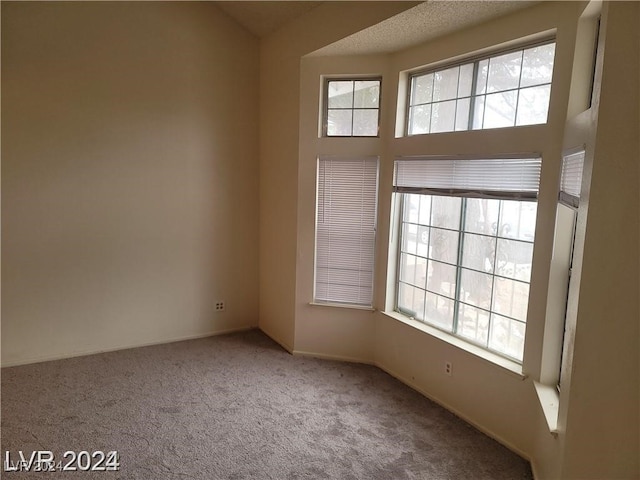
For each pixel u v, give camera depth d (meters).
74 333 4.04
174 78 4.14
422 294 3.60
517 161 2.73
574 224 2.48
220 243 4.60
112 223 4.05
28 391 3.41
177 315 4.48
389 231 3.74
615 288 1.71
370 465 2.65
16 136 3.62
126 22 3.89
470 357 3.05
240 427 3.01
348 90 3.83
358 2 3.11
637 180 1.62
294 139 4.00
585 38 2.34
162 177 4.21
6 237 3.68
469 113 3.08
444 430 3.01
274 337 4.61
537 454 2.55
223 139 4.46
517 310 2.83
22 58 3.57
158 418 3.10
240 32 4.39
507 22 2.73
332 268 4.05
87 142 3.87
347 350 4.11
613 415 1.75
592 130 1.81
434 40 3.22
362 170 3.82
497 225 2.92
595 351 1.79
